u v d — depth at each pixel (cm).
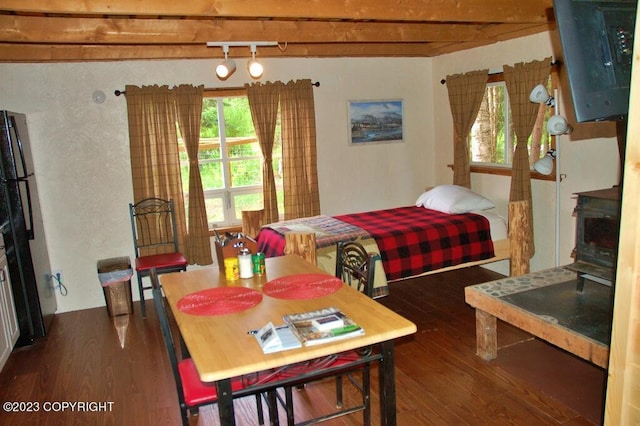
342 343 177
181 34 367
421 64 557
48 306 429
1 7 257
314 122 508
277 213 502
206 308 216
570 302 302
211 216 506
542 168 391
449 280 488
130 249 477
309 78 508
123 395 309
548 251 449
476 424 260
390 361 196
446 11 338
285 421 272
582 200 306
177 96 460
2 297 345
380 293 371
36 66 430
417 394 291
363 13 316
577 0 160
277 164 514
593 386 288
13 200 376
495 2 351
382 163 556
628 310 156
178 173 470
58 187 448
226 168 502
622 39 163
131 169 462
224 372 162
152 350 371
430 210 460
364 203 554
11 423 282
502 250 419
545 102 385
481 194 519
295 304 217
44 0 262
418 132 567
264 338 180
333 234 388
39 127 437
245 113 500
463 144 518
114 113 455
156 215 468
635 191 150
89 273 469
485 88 489
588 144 400
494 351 329
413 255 388
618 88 163
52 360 362
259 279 253
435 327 383
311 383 310
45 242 444
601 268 299
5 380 334
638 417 158
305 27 398
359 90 533
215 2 285
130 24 351
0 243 358
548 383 295
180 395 212
